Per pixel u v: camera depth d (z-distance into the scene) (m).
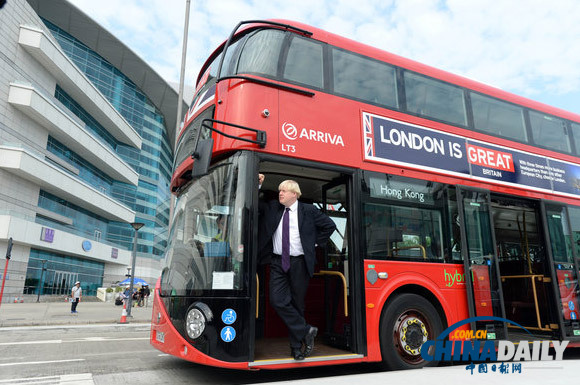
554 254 6.48
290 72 4.94
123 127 53.62
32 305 27.56
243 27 5.41
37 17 36.75
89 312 20.62
